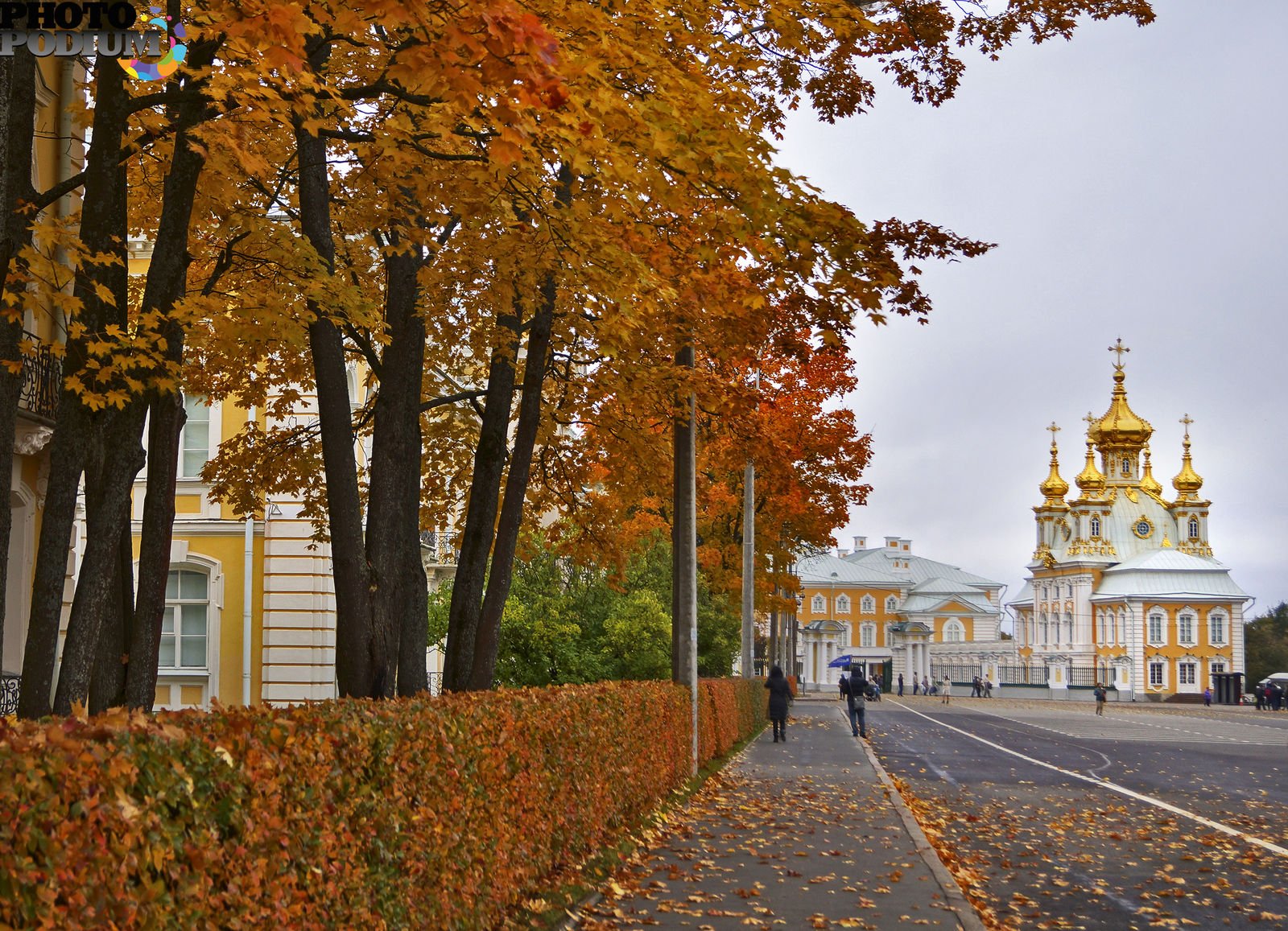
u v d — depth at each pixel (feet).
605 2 29.22
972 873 40.06
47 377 52.65
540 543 86.84
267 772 16.58
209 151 31.73
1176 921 32.53
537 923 28.40
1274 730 167.84
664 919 30.35
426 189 35.22
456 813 24.50
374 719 21.22
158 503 36.19
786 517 114.01
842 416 98.53
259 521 87.10
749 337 52.19
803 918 30.63
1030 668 447.01
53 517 32.50
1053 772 85.40
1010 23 41.24
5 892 11.32
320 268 36.24
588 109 27.63
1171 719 209.46
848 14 32.30
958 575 566.77
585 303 42.50
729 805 55.72
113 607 37.35
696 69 30.32
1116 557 472.03
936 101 43.34
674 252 37.60
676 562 70.79
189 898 14.23
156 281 33.45
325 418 39.63
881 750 107.96
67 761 12.75
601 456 70.69
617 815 42.88
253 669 90.38
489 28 22.49
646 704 49.93
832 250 29.81
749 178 28.37
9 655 56.13
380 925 19.95
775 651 155.74
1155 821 55.21
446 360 60.64
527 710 31.78
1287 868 41.57
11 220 31.35
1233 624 441.27
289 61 24.52
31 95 31.76
